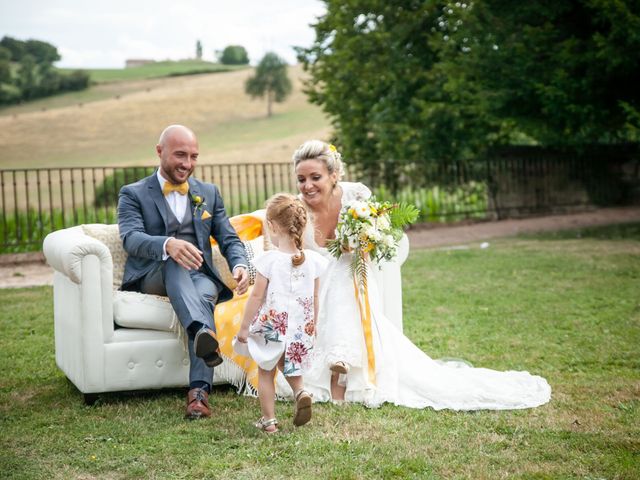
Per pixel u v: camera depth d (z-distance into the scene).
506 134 17.53
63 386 4.91
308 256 4.09
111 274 4.45
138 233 4.58
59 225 14.05
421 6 16.17
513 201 17.20
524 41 13.80
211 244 5.17
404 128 16.23
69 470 3.37
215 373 4.67
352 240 4.56
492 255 10.69
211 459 3.46
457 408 4.23
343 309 4.53
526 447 3.54
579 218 16.16
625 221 15.21
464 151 17.22
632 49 12.35
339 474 3.22
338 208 4.90
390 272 5.04
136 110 63.41
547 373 4.88
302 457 3.45
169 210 4.80
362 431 3.85
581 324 6.28
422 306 7.33
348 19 16.88
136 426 4.00
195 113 62.56
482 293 7.86
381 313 4.67
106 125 58.16
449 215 16.25
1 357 5.69
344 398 4.52
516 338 5.89
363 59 16.97
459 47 15.53
